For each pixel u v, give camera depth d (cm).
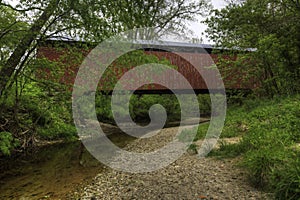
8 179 585
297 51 1109
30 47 753
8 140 753
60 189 509
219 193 376
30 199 462
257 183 379
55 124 1034
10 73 730
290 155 415
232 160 520
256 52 1180
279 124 686
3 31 698
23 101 917
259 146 536
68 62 884
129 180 509
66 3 662
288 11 1148
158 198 393
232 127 845
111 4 665
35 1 662
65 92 886
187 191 402
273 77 1210
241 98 1429
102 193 459
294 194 298
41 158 788
